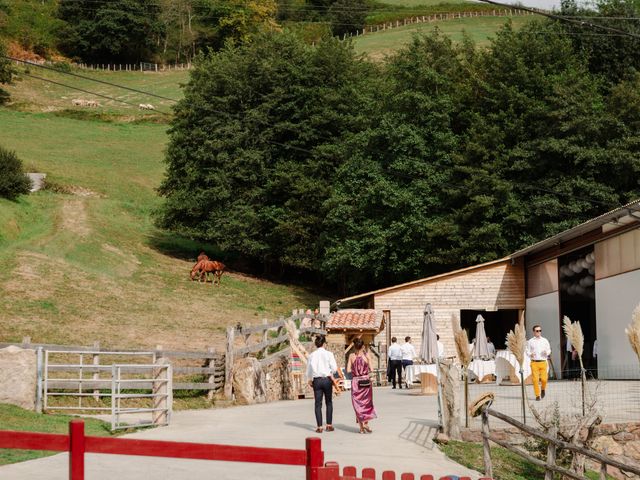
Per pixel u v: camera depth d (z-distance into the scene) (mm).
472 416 16219
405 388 29656
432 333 27234
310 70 55812
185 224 56156
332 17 138000
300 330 30109
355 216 47125
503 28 50531
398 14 136500
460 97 47812
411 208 45281
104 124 89938
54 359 25906
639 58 55781
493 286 36938
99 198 62625
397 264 46031
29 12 129125
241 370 23688
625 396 20234
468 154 44906
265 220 54562
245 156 54438
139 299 41750
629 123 43875
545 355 20391
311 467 5957
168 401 18141
